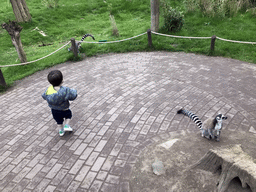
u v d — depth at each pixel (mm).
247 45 9445
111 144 4523
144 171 3791
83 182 3705
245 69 7641
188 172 3682
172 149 4230
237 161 3219
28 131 5152
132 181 3637
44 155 4371
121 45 10742
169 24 11289
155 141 4508
